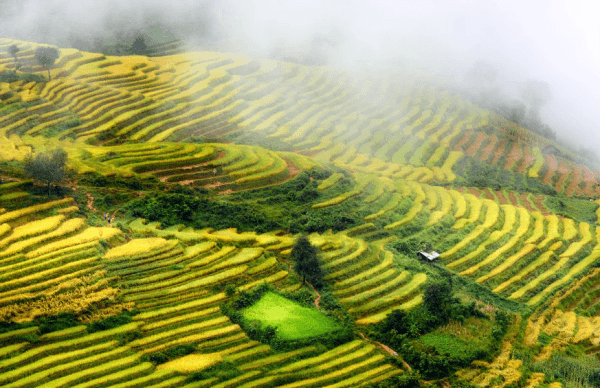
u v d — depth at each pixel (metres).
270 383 50.59
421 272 76.62
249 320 58.75
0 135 88.50
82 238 64.62
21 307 53.19
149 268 63.41
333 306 65.06
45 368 47.84
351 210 90.81
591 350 67.44
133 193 79.69
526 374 58.88
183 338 54.53
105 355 50.31
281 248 74.50
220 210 80.62
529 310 72.81
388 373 55.22
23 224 65.94
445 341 61.66
